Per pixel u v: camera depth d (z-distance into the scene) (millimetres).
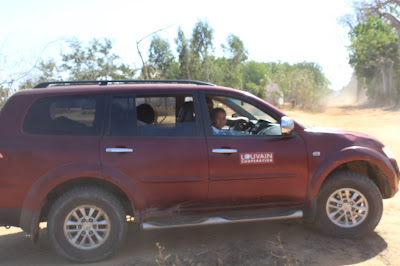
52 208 3656
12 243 4523
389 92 42656
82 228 3709
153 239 4371
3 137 3682
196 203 3938
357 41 41531
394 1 29984
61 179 3615
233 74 56812
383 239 4160
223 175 3898
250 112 4504
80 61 33344
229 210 4031
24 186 3625
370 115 30203
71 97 3887
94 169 3658
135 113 3930
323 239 4191
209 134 3977
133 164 3750
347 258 3715
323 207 4152
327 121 24562
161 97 4020
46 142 3695
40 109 3820
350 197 4160
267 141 4016
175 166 3820
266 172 3975
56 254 4082
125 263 3740
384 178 4289
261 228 4605
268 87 40750
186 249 4047
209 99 4297
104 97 3932
